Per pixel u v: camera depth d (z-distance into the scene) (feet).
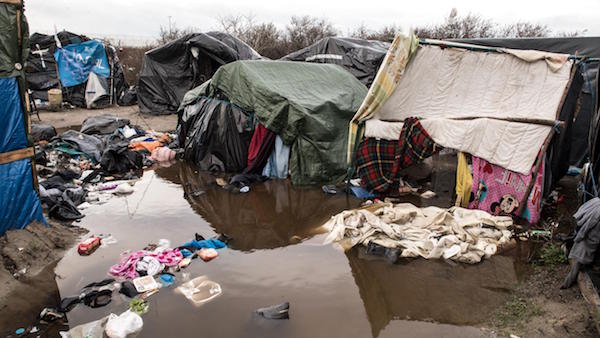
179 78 49.34
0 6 14.57
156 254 15.60
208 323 12.17
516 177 19.84
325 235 18.16
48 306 12.83
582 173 21.22
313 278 14.78
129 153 27.66
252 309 12.88
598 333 11.10
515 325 12.19
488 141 20.29
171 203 21.86
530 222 19.58
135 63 70.69
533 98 20.31
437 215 18.80
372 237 17.48
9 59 15.08
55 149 29.12
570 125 21.12
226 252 16.55
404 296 13.89
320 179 25.04
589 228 12.39
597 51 27.20
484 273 15.35
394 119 23.80
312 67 29.96
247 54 50.37
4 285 13.57
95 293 13.24
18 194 15.94
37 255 15.33
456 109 22.59
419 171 27.12
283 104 24.85
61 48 50.21
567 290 13.43
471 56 21.90
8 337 11.46
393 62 22.17
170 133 39.63
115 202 21.76
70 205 19.65
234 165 27.17
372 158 23.68
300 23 87.04
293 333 11.88
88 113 49.14
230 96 27.32
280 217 20.36
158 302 13.06
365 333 11.97
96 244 16.65
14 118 15.47
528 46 29.01
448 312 13.03
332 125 25.54
